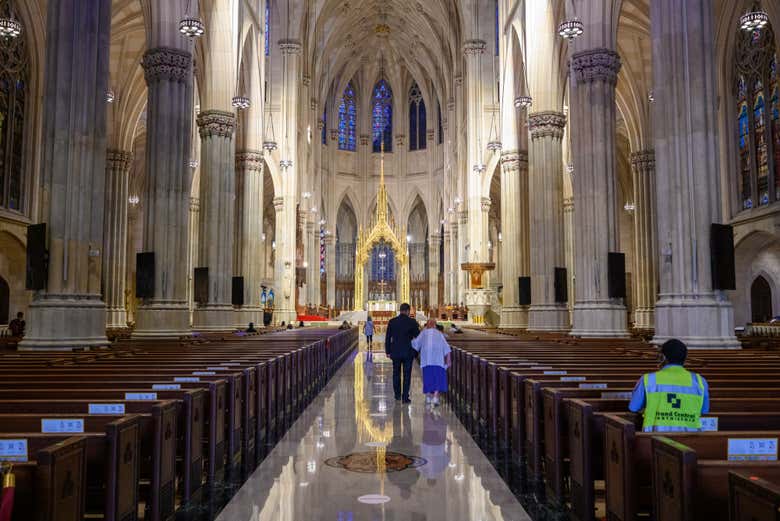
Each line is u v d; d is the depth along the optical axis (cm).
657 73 1436
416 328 1333
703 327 1320
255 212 3141
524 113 3117
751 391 638
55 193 1359
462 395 1312
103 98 1441
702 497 345
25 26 2412
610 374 794
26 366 903
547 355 1167
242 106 2400
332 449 855
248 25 2984
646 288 3384
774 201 2309
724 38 2555
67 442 371
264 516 570
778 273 2570
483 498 628
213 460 673
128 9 2920
